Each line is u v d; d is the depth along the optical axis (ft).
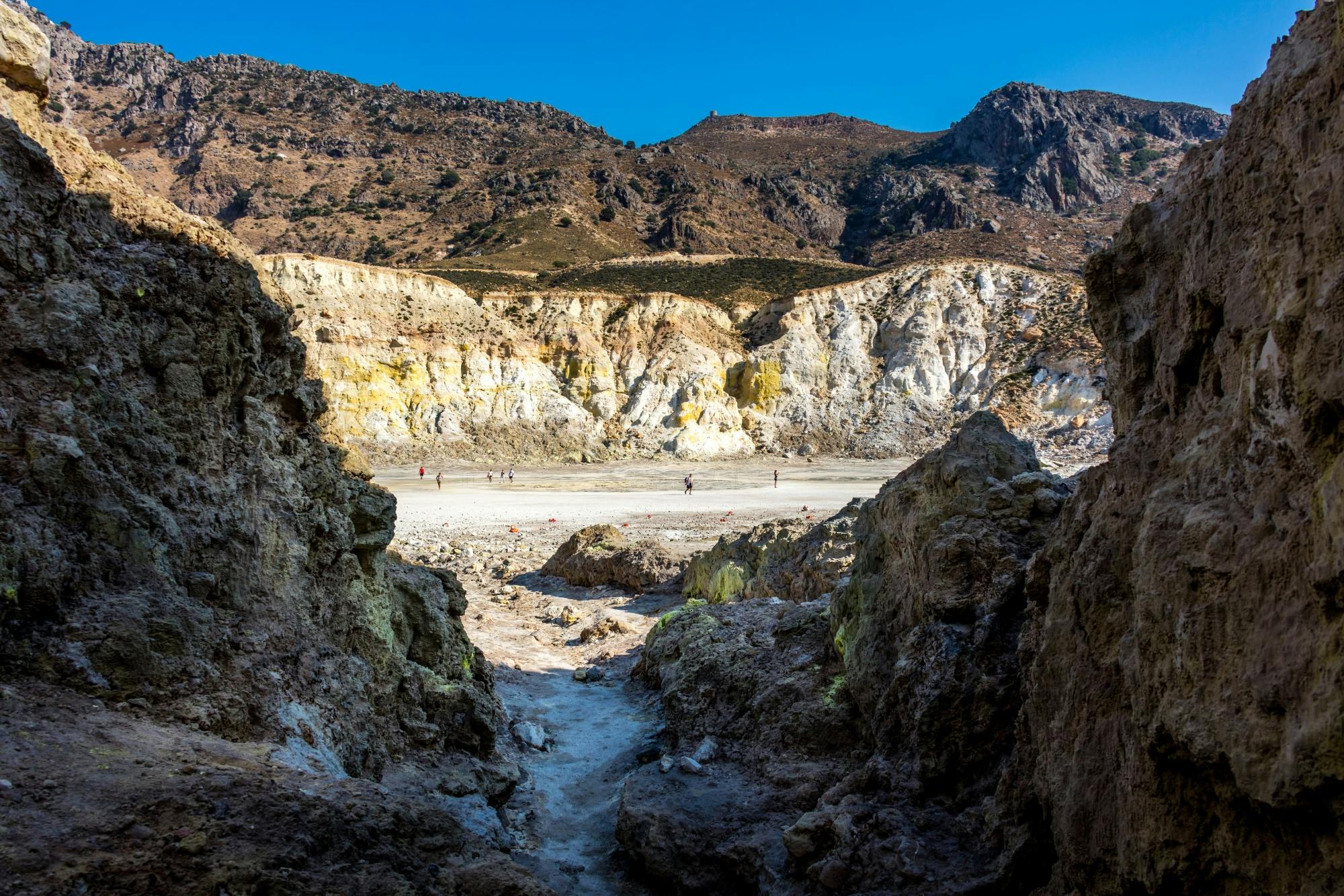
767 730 31.89
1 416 19.75
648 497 128.88
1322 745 12.25
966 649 24.86
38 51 27.04
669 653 43.45
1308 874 13.14
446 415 180.65
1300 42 16.37
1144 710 16.10
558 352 200.85
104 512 20.25
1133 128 595.47
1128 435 19.66
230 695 20.56
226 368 26.43
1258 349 15.23
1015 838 20.75
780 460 178.09
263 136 513.04
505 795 31.30
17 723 16.33
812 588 51.49
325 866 15.55
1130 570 18.06
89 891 13.09
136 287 24.34
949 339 201.26
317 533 28.73
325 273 193.26
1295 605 13.29
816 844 23.79
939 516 27.96
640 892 26.04
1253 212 16.44
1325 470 13.20
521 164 517.55
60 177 24.30
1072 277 213.05
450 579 40.32
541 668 50.39
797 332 206.69
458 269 311.47
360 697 26.68
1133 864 16.34
